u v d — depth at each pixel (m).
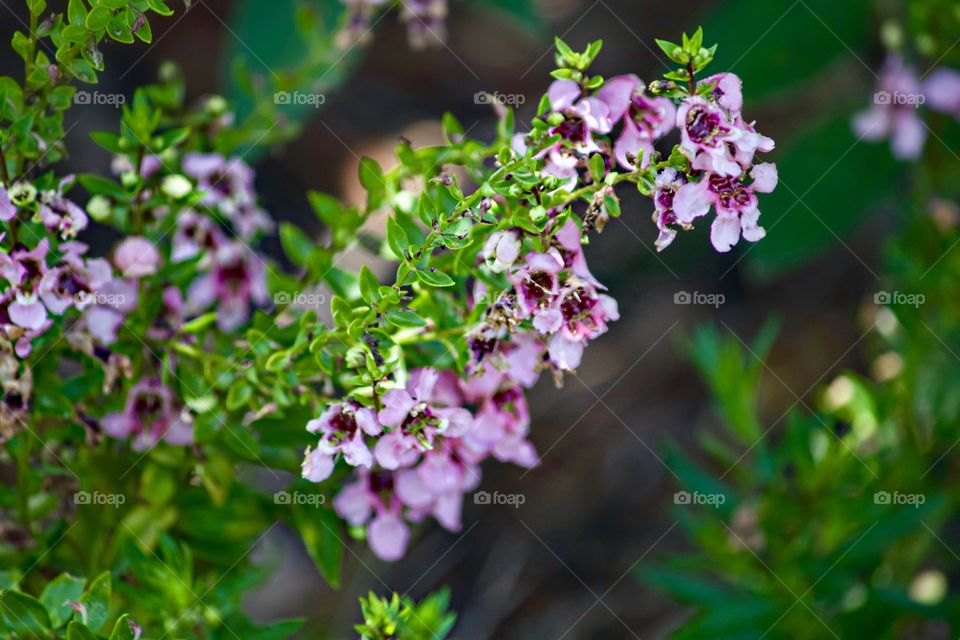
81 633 0.44
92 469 0.51
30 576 0.51
